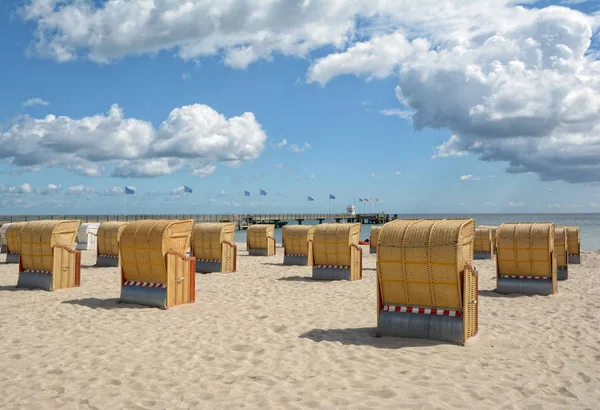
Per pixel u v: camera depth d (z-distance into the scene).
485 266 21.12
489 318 10.34
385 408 5.32
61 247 13.91
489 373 6.55
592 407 5.40
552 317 10.42
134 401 5.63
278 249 31.12
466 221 8.41
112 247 19.80
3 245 26.55
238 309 11.12
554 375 6.51
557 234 16.94
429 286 8.16
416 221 8.75
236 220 76.50
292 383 6.22
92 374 6.60
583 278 17.41
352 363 7.00
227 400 5.64
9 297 12.59
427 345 7.92
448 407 5.37
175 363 7.11
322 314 10.62
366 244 33.47
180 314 10.50
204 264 18.61
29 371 6.72
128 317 10.16
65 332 8.96
